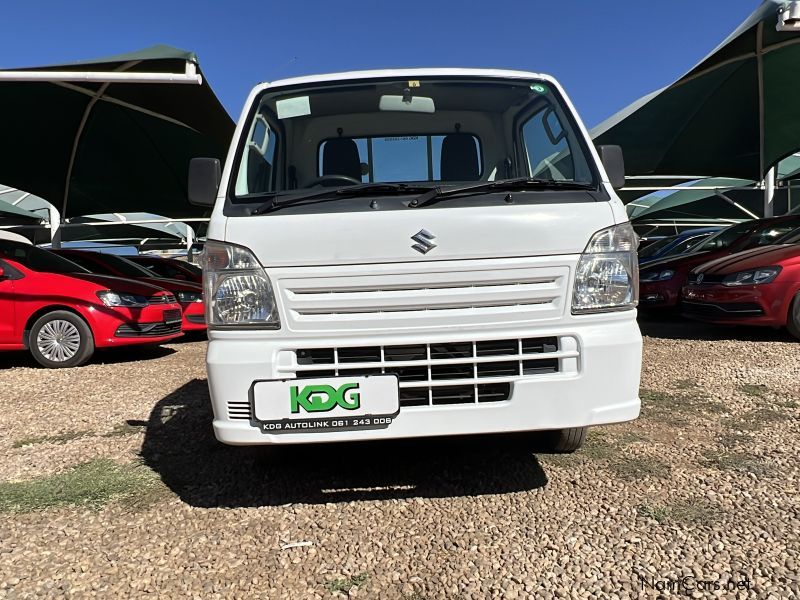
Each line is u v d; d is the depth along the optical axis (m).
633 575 2.28
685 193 21.53
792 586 2.17
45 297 7.13
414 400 2.69
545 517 2.78
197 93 9.29
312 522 2.81
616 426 4.05
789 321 6.99
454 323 2.68
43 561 2.50
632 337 2.77
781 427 3.96
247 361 2.66
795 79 9.59
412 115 3.57
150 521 2.86
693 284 7.81
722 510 2.79
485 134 3.57
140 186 13.78
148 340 7.55
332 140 3.56
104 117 10.53
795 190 18.94
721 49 8.54
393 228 2.68
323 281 2.68
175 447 3.90
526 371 2.72
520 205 2.76
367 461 3.54
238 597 2.22
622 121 11.49
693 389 5.00
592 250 2.74
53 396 5.53
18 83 8.84
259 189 3.16
